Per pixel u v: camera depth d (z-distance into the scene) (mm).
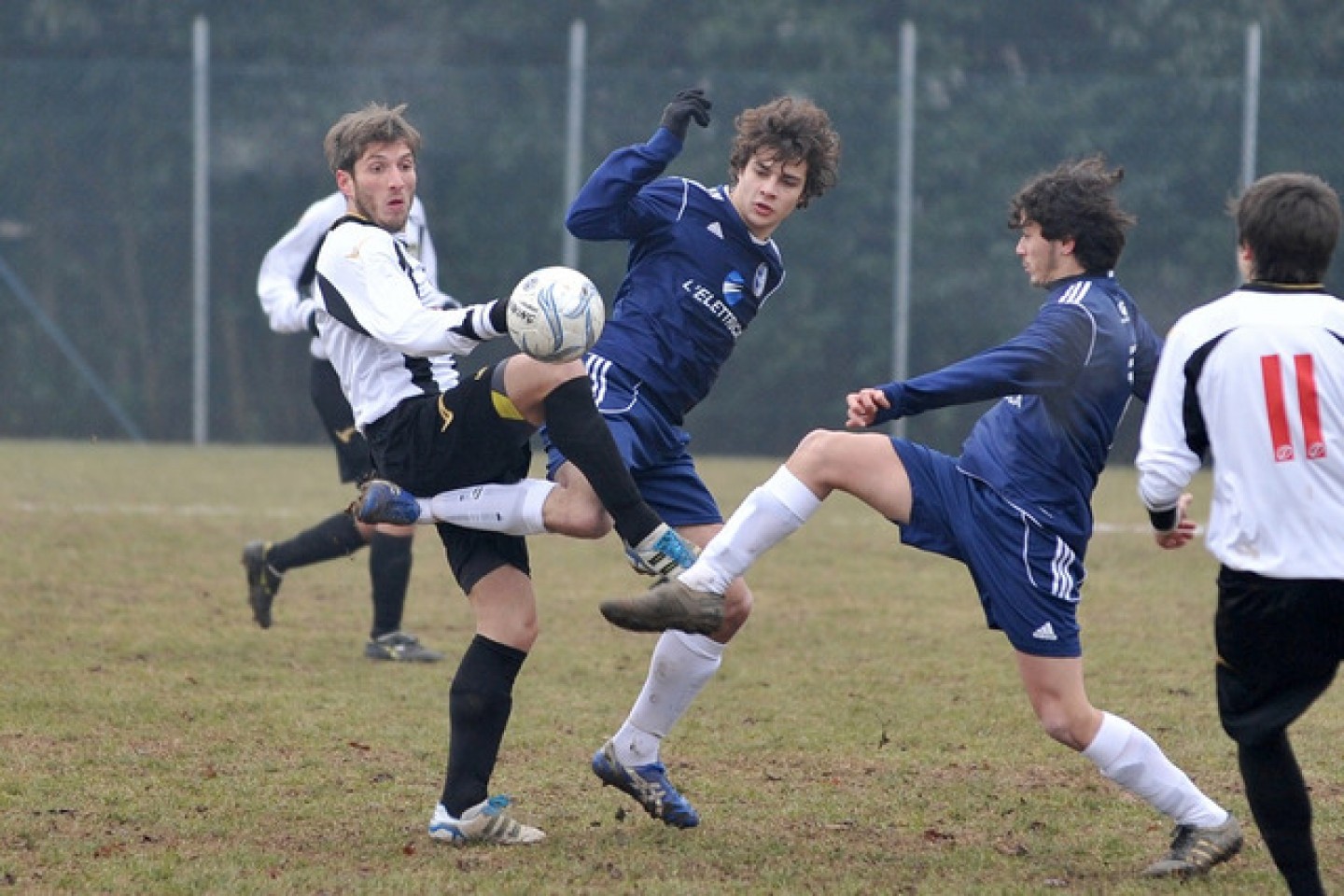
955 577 35000
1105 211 16188
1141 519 44156
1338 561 13594
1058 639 15820
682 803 17234
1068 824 17531
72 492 45500
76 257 60938
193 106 60781
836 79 59031
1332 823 17516
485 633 16516
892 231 59000
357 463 26078
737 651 27047
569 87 60375
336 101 61156
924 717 22516
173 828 16672
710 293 18203
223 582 32562
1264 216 14023
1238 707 14258
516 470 17078
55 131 60750
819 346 59375
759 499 16016
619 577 34406
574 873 15398
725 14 70625
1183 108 58312
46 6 71250
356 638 27750
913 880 15406
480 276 60938
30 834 16297
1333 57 64875
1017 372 15547
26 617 28219
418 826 16938
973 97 59312
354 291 16266
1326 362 13711
